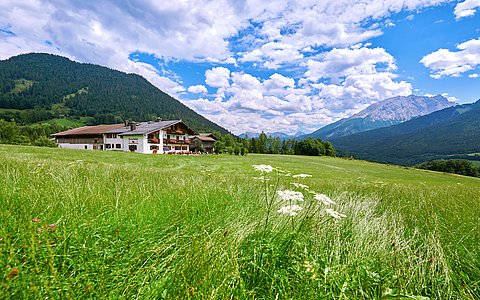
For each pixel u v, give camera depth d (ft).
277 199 14.58
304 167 146.82
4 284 4.51
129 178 23.18
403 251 9.50
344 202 16.90
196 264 6.50
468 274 8.17
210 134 317.42
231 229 9.28
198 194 15.28
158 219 10.12
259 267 6.70
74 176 17.87
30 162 24.53
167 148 212.43
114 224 8.82
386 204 19.39
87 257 6.41
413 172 189.06
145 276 5.97
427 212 16.14
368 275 6.91
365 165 222.69
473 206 18.11
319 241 9.23
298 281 6.47
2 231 6.42
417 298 5.28
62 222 7.93
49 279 5.26
